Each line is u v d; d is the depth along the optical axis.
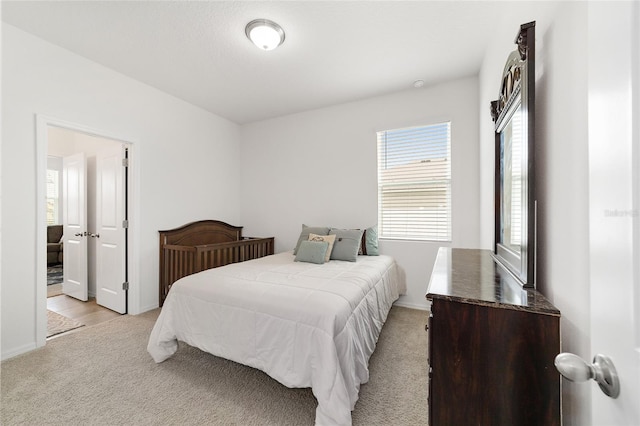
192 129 3.62
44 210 2.24
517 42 1.10
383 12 1.93
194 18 2.00
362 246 3.15
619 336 0.41
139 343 2.27
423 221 3.18
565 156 0.90
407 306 3.20
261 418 1.44
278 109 3.79
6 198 2.05
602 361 0.45
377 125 3.38
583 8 0.78
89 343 2.27
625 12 0.40
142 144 3.03
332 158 3.68
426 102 3.11
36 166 2.19
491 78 2.16
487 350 0.87
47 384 1.71
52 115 2.30
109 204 3.16
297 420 1.43
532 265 1.03
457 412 0.90
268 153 4.19
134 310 2.97
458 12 1.93
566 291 0.88
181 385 1.71
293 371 1.47
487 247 2.30
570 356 0.47
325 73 2.80
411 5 1.87
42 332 2.21
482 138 2.56
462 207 2.94
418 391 1.66
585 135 0.77
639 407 0.37
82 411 1.48
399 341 2.32
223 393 1.64
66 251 3.70
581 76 0.80
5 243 2.04
